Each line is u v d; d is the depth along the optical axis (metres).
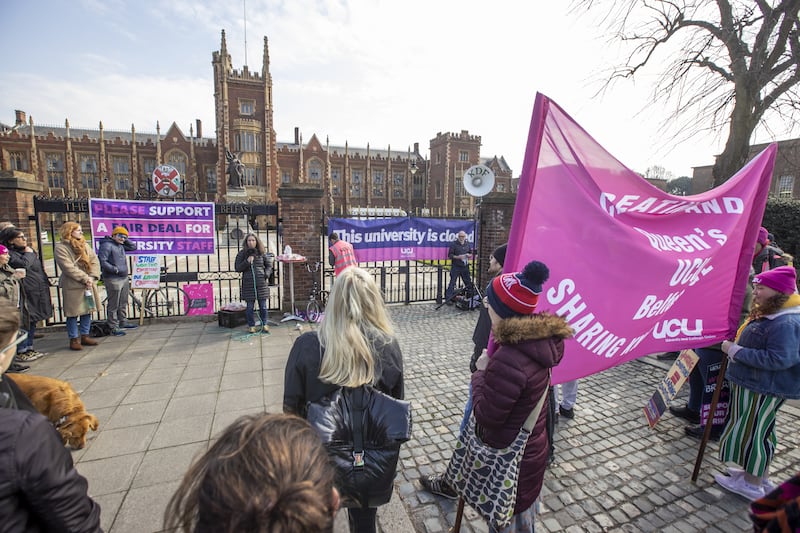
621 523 2.47
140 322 6.41
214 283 10.70
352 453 1.60
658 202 2.25
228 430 0.82
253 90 47.34
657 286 2.22
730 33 8.02
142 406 3.77
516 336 1.57
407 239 8.26
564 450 3.26
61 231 5.04
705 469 3.02
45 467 1.00
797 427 3.68
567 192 1.98
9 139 45.91
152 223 6.45
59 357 4.95
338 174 59.56
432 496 2.69
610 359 2.21
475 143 61.12
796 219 8.51
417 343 6.04
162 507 2.49
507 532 1.85
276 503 0.65
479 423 1.70
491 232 8.69
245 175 47.47
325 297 7.55
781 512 1.04
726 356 2.73
